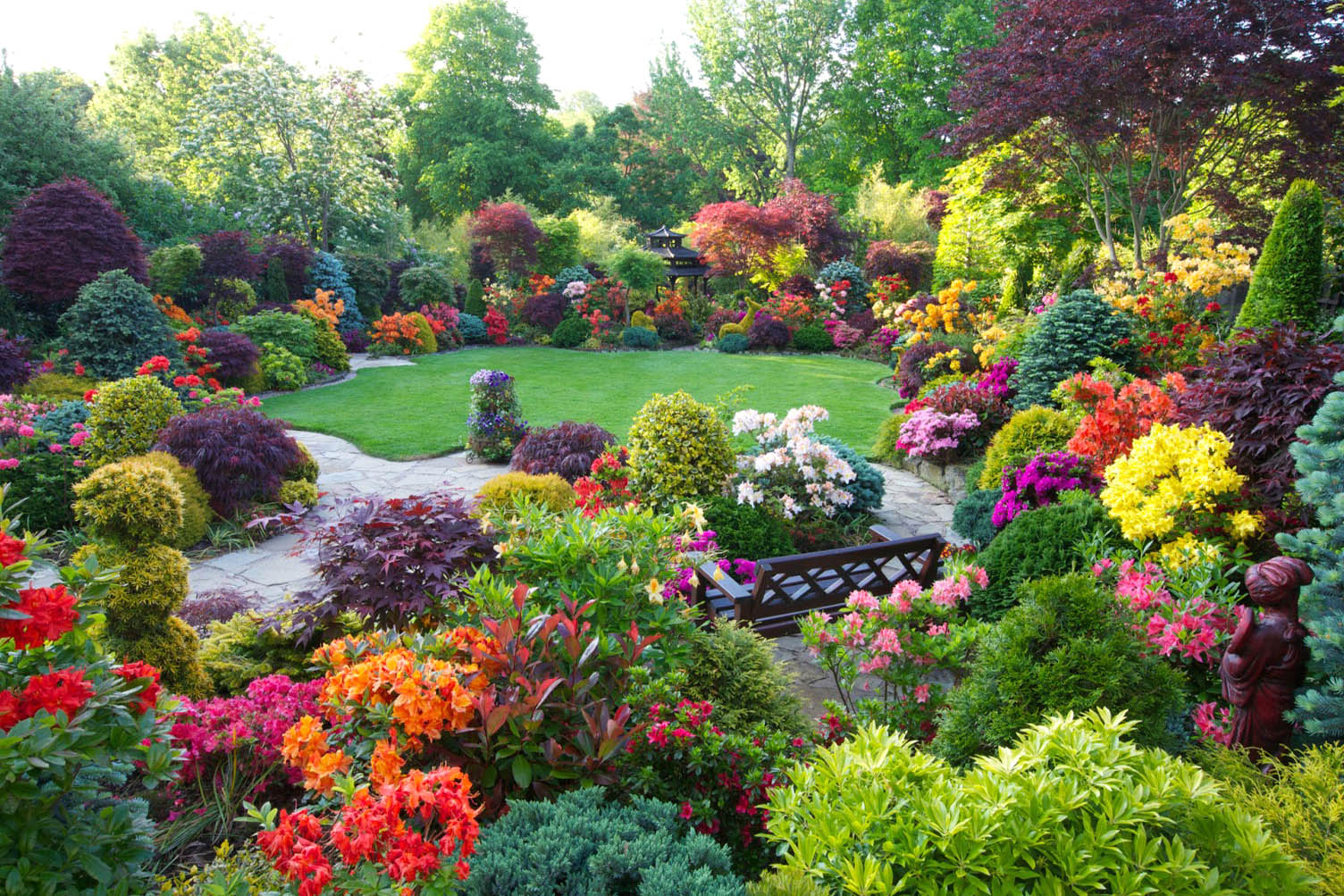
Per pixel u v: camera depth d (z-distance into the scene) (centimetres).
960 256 2047
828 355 1956
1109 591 288
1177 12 1145
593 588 322
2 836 154
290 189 2291
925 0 2830
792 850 209
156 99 3048
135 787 292
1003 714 255
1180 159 1333
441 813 186
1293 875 175
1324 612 296
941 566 537
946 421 875
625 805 255
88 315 1207
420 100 3497
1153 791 182
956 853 176
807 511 665
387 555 374
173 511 376
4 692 155
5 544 163
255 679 375
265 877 217
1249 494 417
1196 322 988
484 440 971
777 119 3434
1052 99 1223
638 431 671
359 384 1465
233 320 1656
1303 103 1188
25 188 1709
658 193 3831
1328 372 400
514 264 2436
